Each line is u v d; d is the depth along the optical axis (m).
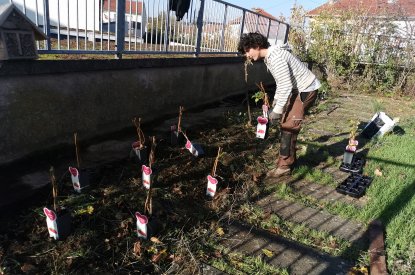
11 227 2.99
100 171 4.10
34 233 2.94
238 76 9.19
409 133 6.89
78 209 3.26
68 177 3.90
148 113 6.10
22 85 3.94
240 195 3.88
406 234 3.30
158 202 3.53
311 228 3.40
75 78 4.58
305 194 4.08
